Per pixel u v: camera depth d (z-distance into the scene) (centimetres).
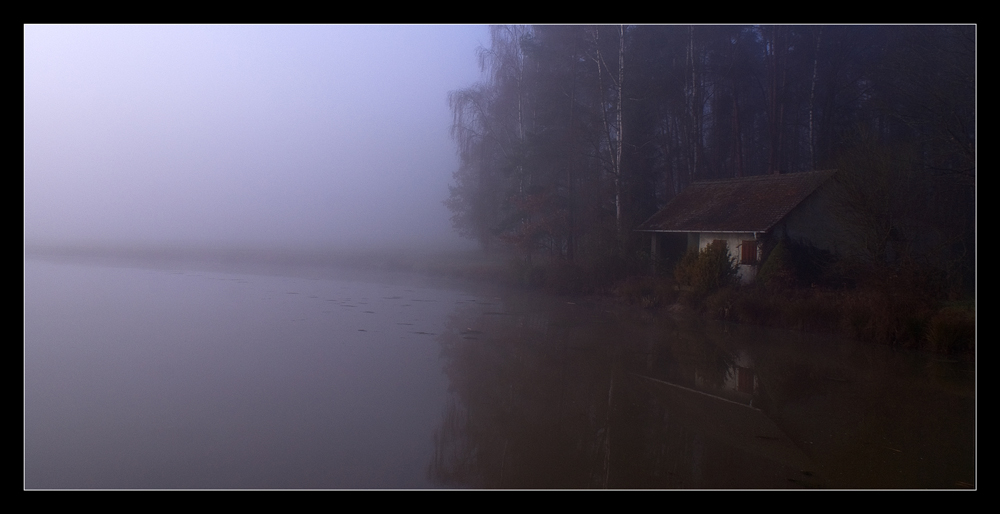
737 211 2470
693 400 1106
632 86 3019
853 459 816
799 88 3556
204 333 1797
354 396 1116
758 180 2631
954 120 2025
